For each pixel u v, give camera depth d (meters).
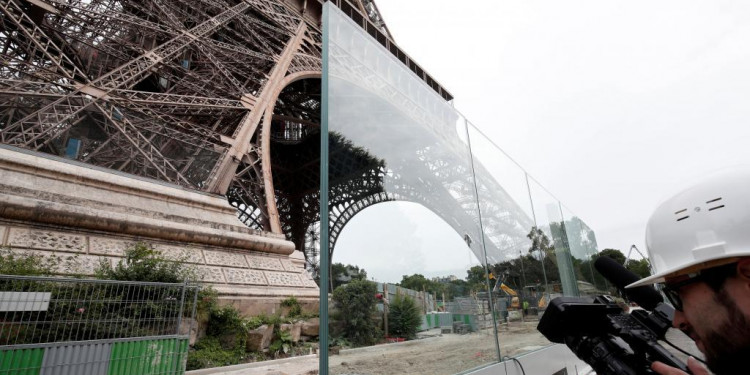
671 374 1.03
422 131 3.50
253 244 16.67
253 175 20.33
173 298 7.62
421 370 2.46
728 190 0.86
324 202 2.06
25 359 5.54
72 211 12.09
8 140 13.11
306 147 47.38
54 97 14.40
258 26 27.08
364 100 2.76
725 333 0.76
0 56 14.60
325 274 1.97
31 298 5.82
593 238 14.34
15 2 16.19
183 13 24.22
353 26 2.94
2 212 10.97
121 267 10.52
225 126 21.30
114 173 15.05
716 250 0.79
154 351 6.85
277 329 12.59
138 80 18.12
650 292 1.48
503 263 4.51
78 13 17.86
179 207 15.95
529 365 4.01
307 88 39.38
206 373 9.22
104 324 6.44
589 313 1.44
